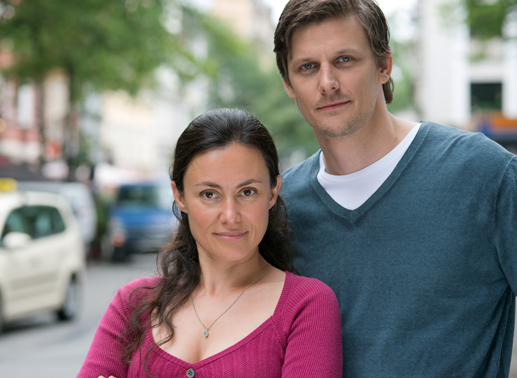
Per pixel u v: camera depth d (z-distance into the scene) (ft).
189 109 128.06
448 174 5.77
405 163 5.96
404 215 5.83
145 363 5.42
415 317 5.64
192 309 5.63
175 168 5.70
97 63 51.08
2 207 24.62
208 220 5.49
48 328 25.84
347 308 5.95
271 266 5.88
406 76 93.91
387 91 6.45
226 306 5.56
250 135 5.48
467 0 45.01
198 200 5.52
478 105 83.51
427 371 5.57
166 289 5.72
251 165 5.45
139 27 50.11
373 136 6.03
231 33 60.70
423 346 5.59
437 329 5.60
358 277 5.94
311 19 5.71
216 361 5.26
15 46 50.85
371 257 5.91
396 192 5.92
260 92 126.82
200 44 101.14
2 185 26.32
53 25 47.11
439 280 5.62
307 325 5.37
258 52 139.95
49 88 76.13
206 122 5.53
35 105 76.23
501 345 5.77
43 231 26.25
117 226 51.16
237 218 5.42
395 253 5.81
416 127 6.16
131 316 5.71
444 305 5.61
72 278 27.78
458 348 5.57
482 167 5.66
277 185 5.81
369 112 5.85
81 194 50.98
